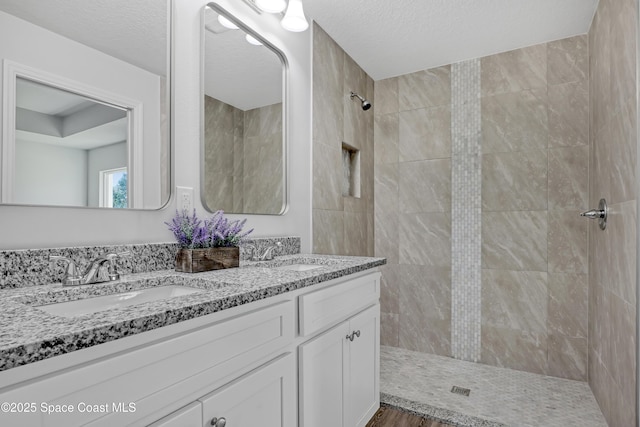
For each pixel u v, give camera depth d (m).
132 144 1.24
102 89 1.16
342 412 1.44
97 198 1.13
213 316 0.85
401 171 3.05
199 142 1.51
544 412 1.96
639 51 1.41
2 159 0.93
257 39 1.86
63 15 1.06
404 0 2.07
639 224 1.40
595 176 2.18
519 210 2.59
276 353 1.07
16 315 0.69
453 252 2.81
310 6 2.13
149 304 0.77
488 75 2.72
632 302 1.49
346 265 1.53
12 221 0.96
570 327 2.41
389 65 2.91
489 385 2.30
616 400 1.71
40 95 1.01
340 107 2.60
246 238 1.74
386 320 3.06
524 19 2.25
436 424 1.86
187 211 1.44
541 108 2.54
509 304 2.60
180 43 1.44
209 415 0.82
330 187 2.46
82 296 0.96
